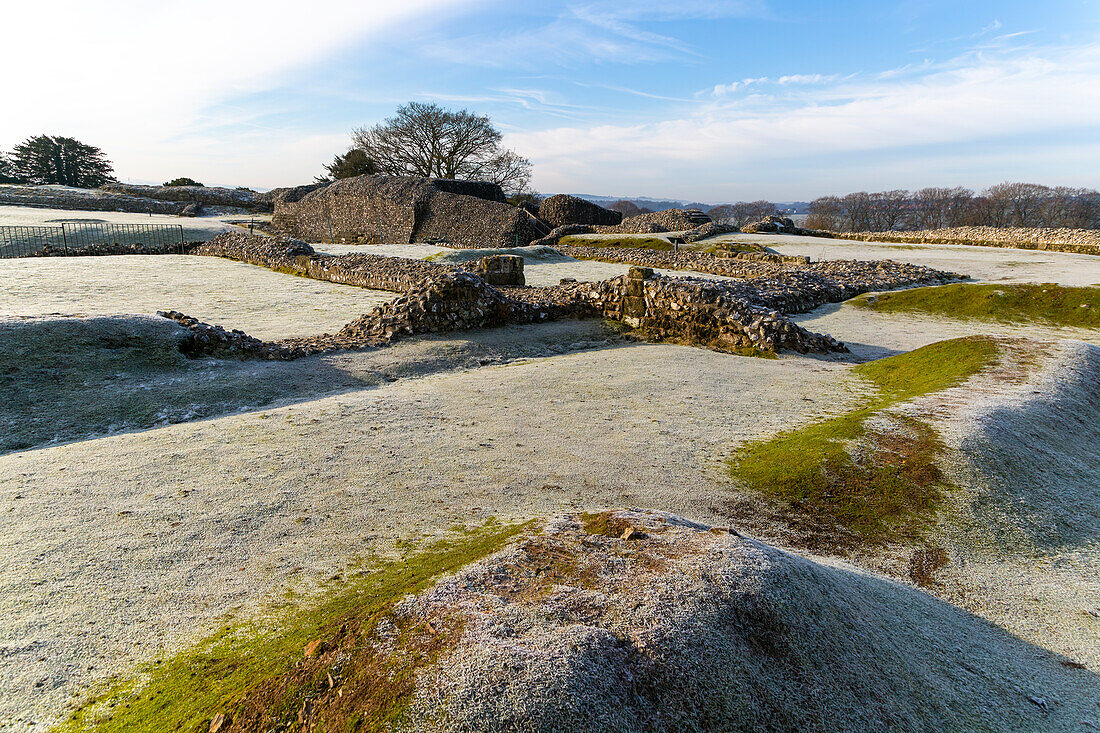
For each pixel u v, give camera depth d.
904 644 3.56
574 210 52.34
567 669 2.52
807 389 9.92
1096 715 3.35
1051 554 5.29
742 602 3.14
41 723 2.99
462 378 10.45
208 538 4.98
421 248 37.03
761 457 6.93
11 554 4.64
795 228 48.28
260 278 23.28
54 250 30.09
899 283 22.39
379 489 5.99
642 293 14.68
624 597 3.10
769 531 5.47
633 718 2.47
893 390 9.76
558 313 15.52
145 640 3.69
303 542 4.96
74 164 89.81
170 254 31.84
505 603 3.06
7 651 3.56
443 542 4.95
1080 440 7.29
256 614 3.94
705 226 44.09
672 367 11.19
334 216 49.47
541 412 8.55
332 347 11.92
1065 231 35.81
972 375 9.26
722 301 13.58
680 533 3.94
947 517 5.62
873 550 5.26
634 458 6.93
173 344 10.58
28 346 9.43
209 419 8.35
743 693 2.71
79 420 8.03
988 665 3.66
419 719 2.34
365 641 2.86
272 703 2.63
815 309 19.52
